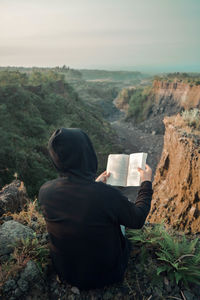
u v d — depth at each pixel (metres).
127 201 1.57
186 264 2.30
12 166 17.39
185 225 6.90
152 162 37.50
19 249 2.27
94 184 1.51
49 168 20.48
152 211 9.61
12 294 1.94
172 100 64.94
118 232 1.71
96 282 1.86
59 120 32.56
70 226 1.50
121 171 2.31
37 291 2.02
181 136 8.99
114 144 40.09
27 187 16.78
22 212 3.02
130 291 2.06
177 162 8.76
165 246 2.50
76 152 1.48
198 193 7.01
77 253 1.62
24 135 23.55
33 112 28.84
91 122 40.81
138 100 76.38
